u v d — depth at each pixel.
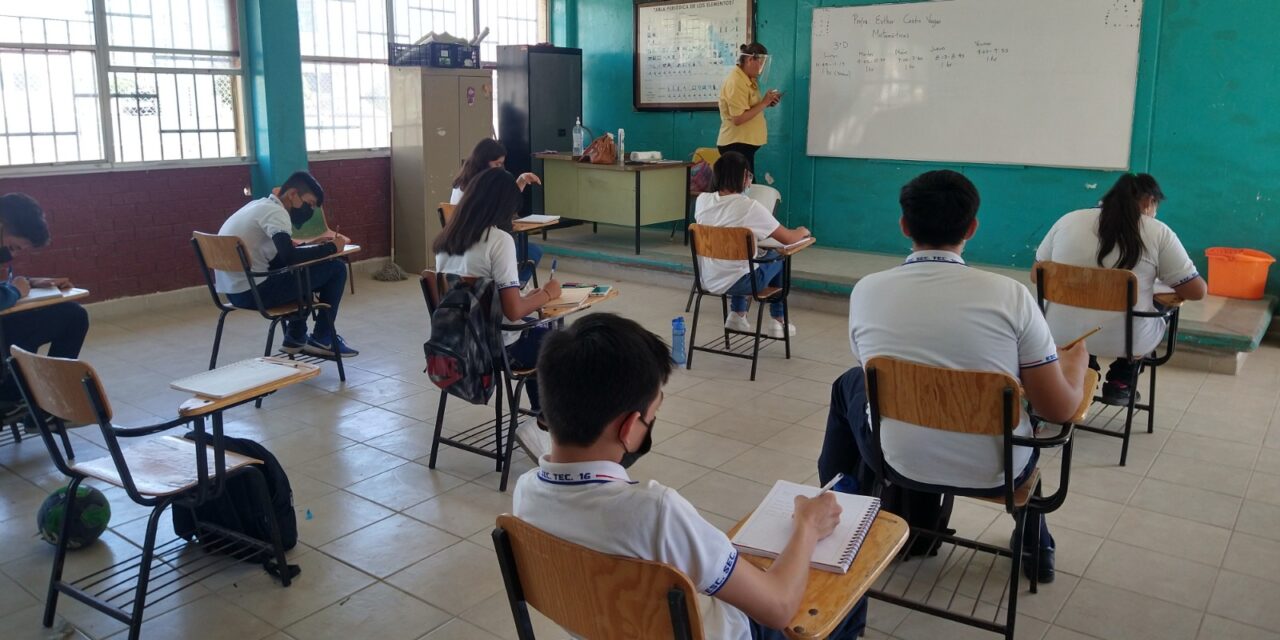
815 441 3.73
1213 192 5.52
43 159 5.41
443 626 2.45
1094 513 3.09
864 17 6.57
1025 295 2.08
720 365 4.79
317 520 3.05
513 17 8.27
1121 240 3.44
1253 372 4.65
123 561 2.79
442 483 3.35
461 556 2.82
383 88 7.24
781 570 1.41
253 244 4.31
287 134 6.42
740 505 3.15
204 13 6.05
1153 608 2.52
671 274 6.64
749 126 6.67
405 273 7.15
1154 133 5.64
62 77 5.43
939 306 2.11
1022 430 2.24
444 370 3.11
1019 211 6.21
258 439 3.76
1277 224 5.37
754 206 4.54
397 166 7.12
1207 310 5.04
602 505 1.31
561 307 3.43
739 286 4.62
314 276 4.50
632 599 1.30
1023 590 2.60
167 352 4.96
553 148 7.99
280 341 5.20
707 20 7.42
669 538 1.29
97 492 2.90
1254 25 5.23
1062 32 5.81
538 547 1.37
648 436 1.41
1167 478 3.36
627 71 8.03
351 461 3.54
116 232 5.76
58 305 3.71
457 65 7.04
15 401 3.50
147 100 5.85
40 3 5.28
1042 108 5.97
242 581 2.68
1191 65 5.45
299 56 6.40
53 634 2.41
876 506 1.65
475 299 3.08
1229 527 2.99
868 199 6.84
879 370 2.13
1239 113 5.36
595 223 7.49
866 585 1.47
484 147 4.83
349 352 4.90
